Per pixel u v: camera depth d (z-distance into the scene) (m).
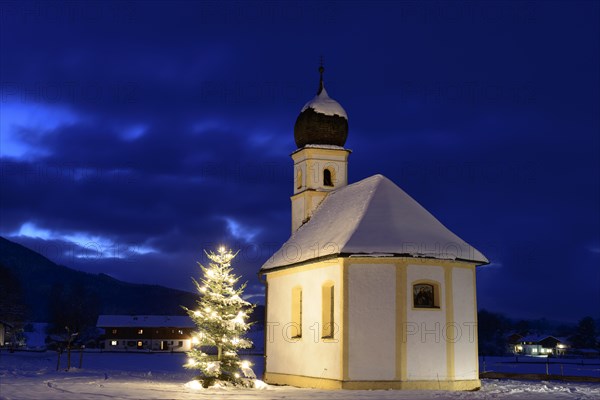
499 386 30.84
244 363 29.28
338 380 29.00
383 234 29.77
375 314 29.02
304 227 38.66
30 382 28.73
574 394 26.23
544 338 124.06
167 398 22.73
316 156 40.34
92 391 24.77
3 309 113.00
